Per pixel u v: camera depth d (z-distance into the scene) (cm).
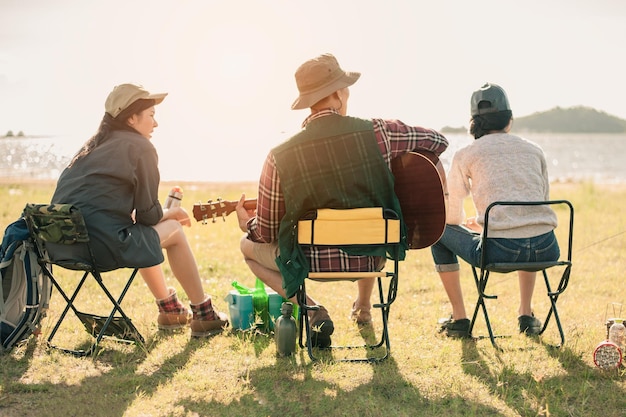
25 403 351
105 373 394
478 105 455
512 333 470
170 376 391
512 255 427
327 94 382
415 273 698
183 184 2033
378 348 438
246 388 371
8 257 412
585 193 1532
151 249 428
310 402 354
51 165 3503
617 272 687
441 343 448
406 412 343
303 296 402
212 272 697
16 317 425
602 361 389
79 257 414
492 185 434
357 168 382
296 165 381
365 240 388
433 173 395
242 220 445
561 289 441
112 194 418
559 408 346
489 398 359
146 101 434
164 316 475
